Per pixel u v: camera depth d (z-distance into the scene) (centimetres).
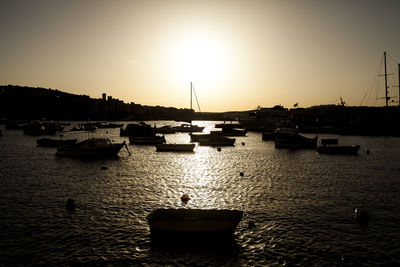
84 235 1403
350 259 1195
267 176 2819
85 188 2306
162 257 1197
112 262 1159
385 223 1584
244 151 5031
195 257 1199
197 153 4691
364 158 4175
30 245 1298
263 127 11456
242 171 3088
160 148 4925
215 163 3634
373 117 11138
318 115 12631
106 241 1340
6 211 1741
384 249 1283
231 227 1312
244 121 12562
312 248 1286
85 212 1730
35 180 2595
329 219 1638
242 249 1270
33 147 5450
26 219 1608
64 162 3659
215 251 1250
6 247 1278
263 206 1869
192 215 1394
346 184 2489
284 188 2336
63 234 1413
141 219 1619
